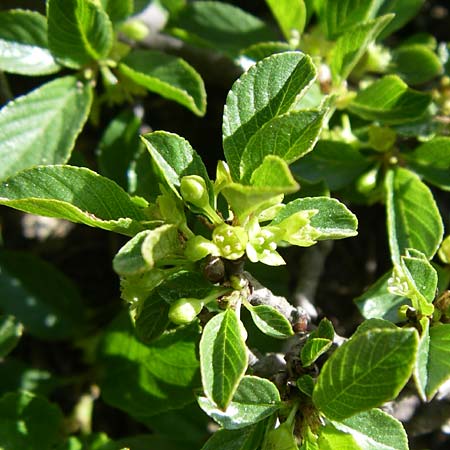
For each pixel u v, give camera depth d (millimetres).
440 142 150
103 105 205
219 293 103
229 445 108
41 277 179
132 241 90
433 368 102
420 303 107
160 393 149
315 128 97
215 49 173
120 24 154
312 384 106
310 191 151
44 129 144
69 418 181
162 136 102
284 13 155
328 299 198
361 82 169
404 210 145
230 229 97
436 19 223
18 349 196
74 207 97
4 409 151
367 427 104
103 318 191
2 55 146
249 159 100
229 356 97
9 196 104
